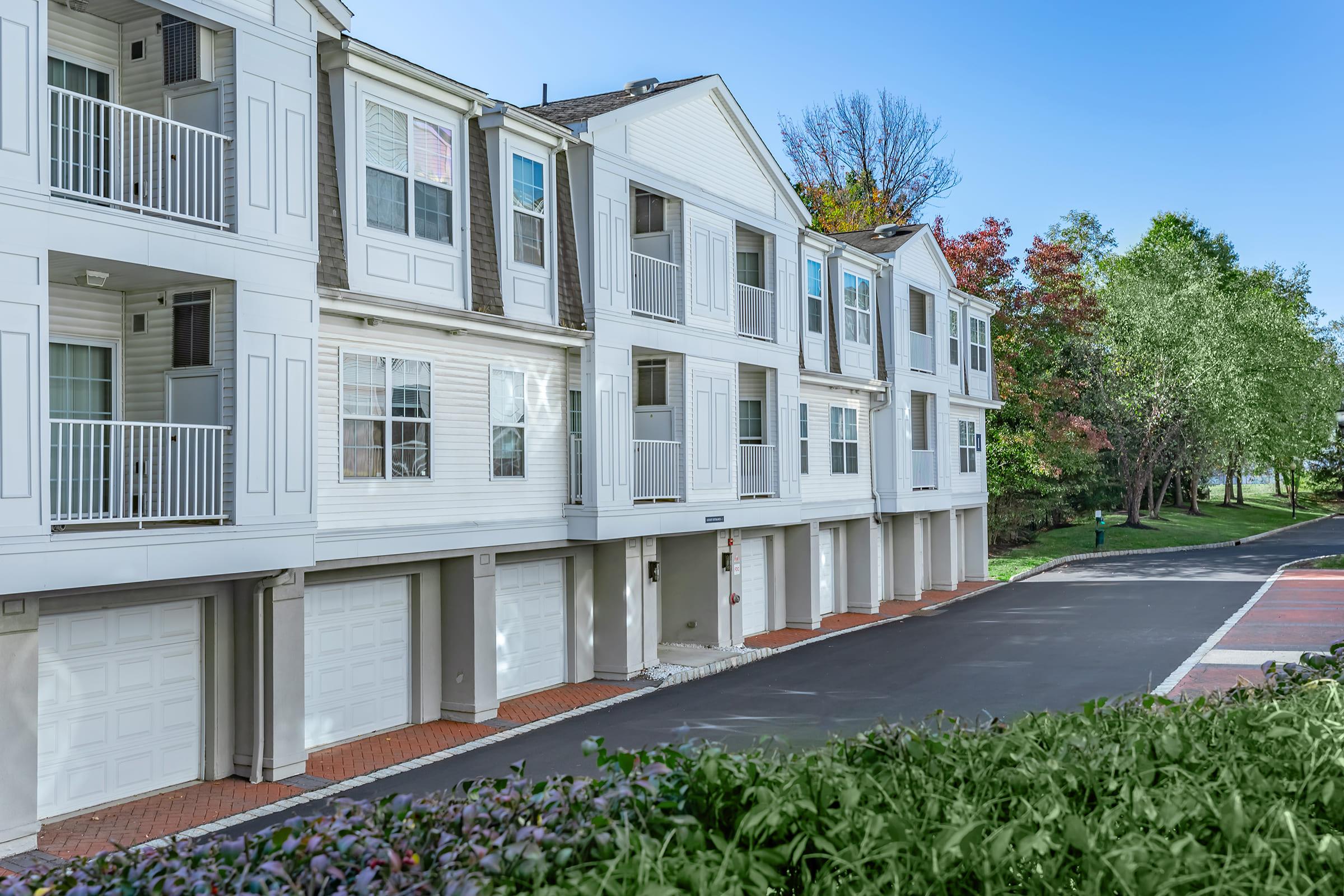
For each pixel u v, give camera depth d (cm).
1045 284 4650
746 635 2494
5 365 1038
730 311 2223
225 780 1321
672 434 2080
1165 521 5750
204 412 1282
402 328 1546
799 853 395
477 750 1472
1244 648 2095
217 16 1251
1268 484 10925
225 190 1275
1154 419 5309
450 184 1608
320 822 445
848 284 2784
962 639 2380
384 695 1583
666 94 2023
